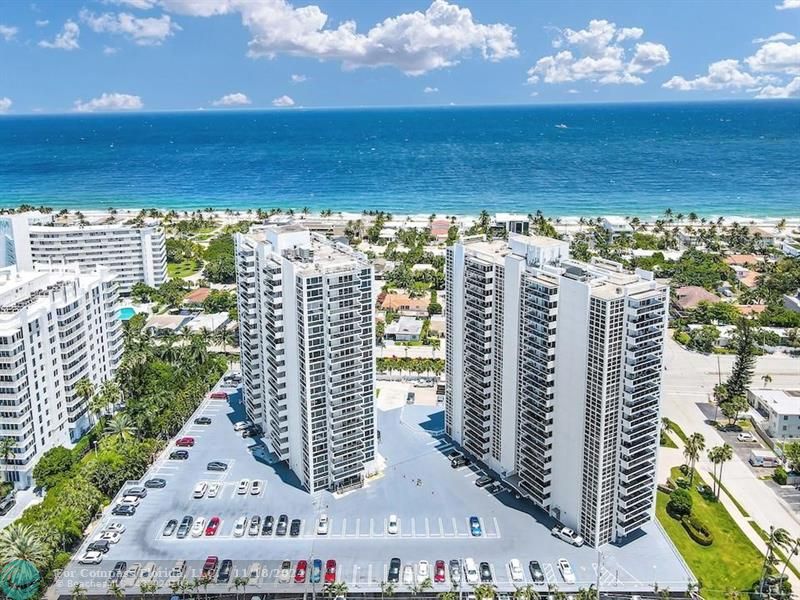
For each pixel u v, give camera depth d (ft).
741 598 442.50
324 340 517.55
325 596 442.09
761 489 568.41
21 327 541.75
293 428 561.02
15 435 543.80
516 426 536.42
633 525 483.92
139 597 442.50
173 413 644.27
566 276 471.21
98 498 517.14
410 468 581.94
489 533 499.51
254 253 582.76
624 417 458.50
